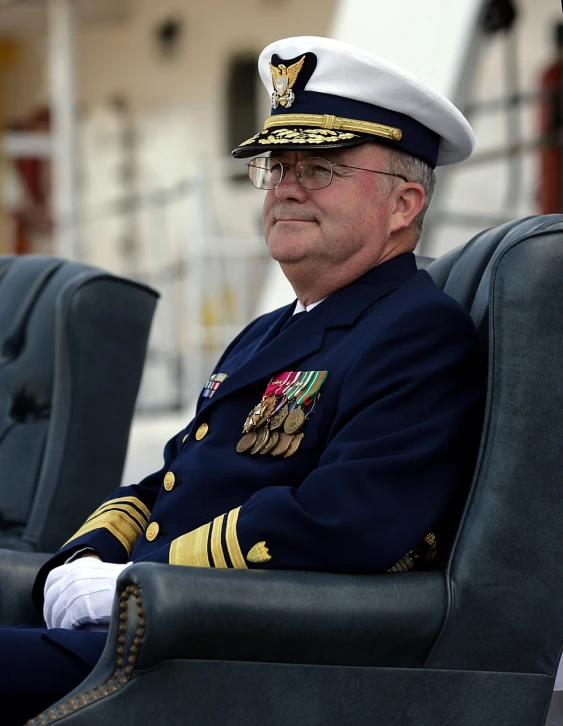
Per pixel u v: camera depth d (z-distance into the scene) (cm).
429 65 1185
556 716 621
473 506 488
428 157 569
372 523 478
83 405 728
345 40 1266
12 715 480
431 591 479
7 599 598
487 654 486
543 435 484
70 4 2119
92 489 731
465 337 514
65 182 2122
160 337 1886
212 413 561
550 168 1470
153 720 441
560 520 486
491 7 1258
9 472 738
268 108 2727
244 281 1761
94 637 493
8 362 770
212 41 2795
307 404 527
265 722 456
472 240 599
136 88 2973
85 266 780
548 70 1670
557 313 485
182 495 543
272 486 510
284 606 454
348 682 469
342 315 551
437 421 496
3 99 3362
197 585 443
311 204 551
